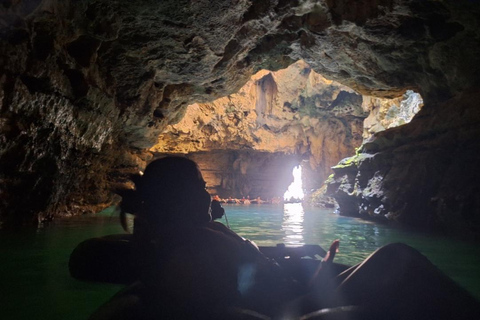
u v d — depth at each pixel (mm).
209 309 1628
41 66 5855
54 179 7621
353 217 11562
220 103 20750
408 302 1792
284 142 24250
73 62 6738
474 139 7051
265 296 2133
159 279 1653
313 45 9461
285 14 8094
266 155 25438
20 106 5750
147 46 7988
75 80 7023
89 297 2629
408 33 8016
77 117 7461
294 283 2320
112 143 10234
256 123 22469
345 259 4312
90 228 6922
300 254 2746
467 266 4004
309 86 22516
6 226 6684
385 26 7996
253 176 26359
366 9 7730
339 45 9281
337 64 10273
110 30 6840
